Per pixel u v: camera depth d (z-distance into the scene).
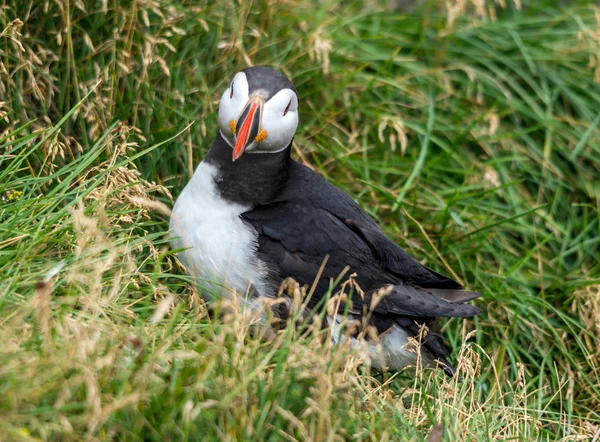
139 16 8.48
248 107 6.67
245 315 5.97
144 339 5.40
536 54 10.52
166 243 7.62
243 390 5.24
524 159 9.91
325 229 7.07
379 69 10.02
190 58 8.80
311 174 7.55
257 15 9.47
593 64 10.11
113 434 4.92
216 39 8.94
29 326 5.27
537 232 9.51
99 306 5.55
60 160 7.84
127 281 6.22
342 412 5.62
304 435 5.21
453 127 10.00
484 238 9.15
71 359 4.89
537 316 8.73
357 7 10.97
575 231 9.80
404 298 6.97
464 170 9.73
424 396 6.27
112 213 6.53
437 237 9.16
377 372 7.43
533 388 8.32
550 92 10.43
